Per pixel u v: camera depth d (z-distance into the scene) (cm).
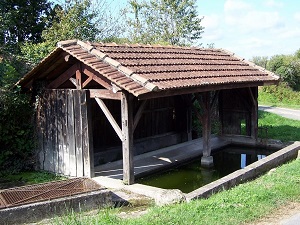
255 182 736
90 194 675
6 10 1883
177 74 970
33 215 613
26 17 1995
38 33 2052
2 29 1747
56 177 988
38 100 1051
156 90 789
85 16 1791
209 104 1119
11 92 1027
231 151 1373
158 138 1304
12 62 1262
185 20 3612
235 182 785
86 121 925
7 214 590
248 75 1259
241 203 594
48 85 1032
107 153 1128
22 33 2008
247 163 1205
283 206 584
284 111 2483
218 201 603
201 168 1119
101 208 684
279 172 798
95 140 1108
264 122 1933
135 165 1075
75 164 962
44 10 2088
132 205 723
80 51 900
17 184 920
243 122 1755
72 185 729
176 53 1205
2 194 666
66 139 980
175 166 1123
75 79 959
